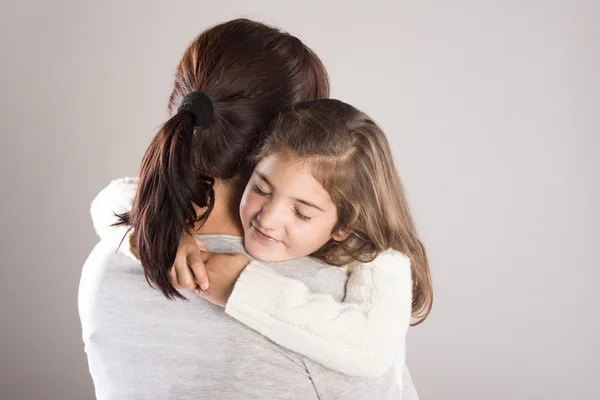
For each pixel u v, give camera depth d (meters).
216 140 0.82
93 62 2.45
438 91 2.45
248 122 0.82
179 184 0.77
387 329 0.81
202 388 0.81
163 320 0.83
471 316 2.56
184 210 0.78
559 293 2.52
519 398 2.59
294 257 0.84
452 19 2.41
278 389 0.79
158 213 0.78
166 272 0.79
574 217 2.48
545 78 2.41
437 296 2.56
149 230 0.78
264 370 0.79
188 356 0.82
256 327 0.77
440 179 2.49
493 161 2.47
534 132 2.44
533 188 2.47
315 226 0.83
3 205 2.51
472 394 2.61
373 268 0.87
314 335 0.76
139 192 0.81
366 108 2.46
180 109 0.80
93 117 2.48
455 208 2.50
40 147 2.49
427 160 2.48
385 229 0.88
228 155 0.83
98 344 0.86
